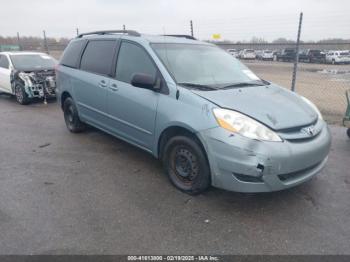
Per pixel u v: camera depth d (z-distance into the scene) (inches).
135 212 127.9
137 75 145.8
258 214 127.3
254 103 134.0
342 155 191.5
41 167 172.9
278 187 121.4
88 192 144.6
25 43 829.8
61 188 148.3
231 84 156.6
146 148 163.5
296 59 310.5
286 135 122.6
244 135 118.3
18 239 109.6
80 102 211.9
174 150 144.9
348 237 112.4
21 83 343.3
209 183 134.6
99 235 112.5
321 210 130.4
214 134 123.0
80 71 207.9
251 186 119.8
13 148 203.8
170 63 154.1
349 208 131.9
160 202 136.0
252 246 107.8
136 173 165.9
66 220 121.4
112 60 180.9
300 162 122.5
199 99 132.1
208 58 173.0
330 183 154.5
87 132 239.6
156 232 114.9
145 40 165.3
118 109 173.3
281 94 155.3
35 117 291.1
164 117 142.7
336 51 1240.8
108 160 183.8
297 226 119.2
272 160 116.3
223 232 115.3
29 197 139.2
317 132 134.1
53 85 352.2
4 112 313.3
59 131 243.4
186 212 128.3
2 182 153.8
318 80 660.1
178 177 147.4
